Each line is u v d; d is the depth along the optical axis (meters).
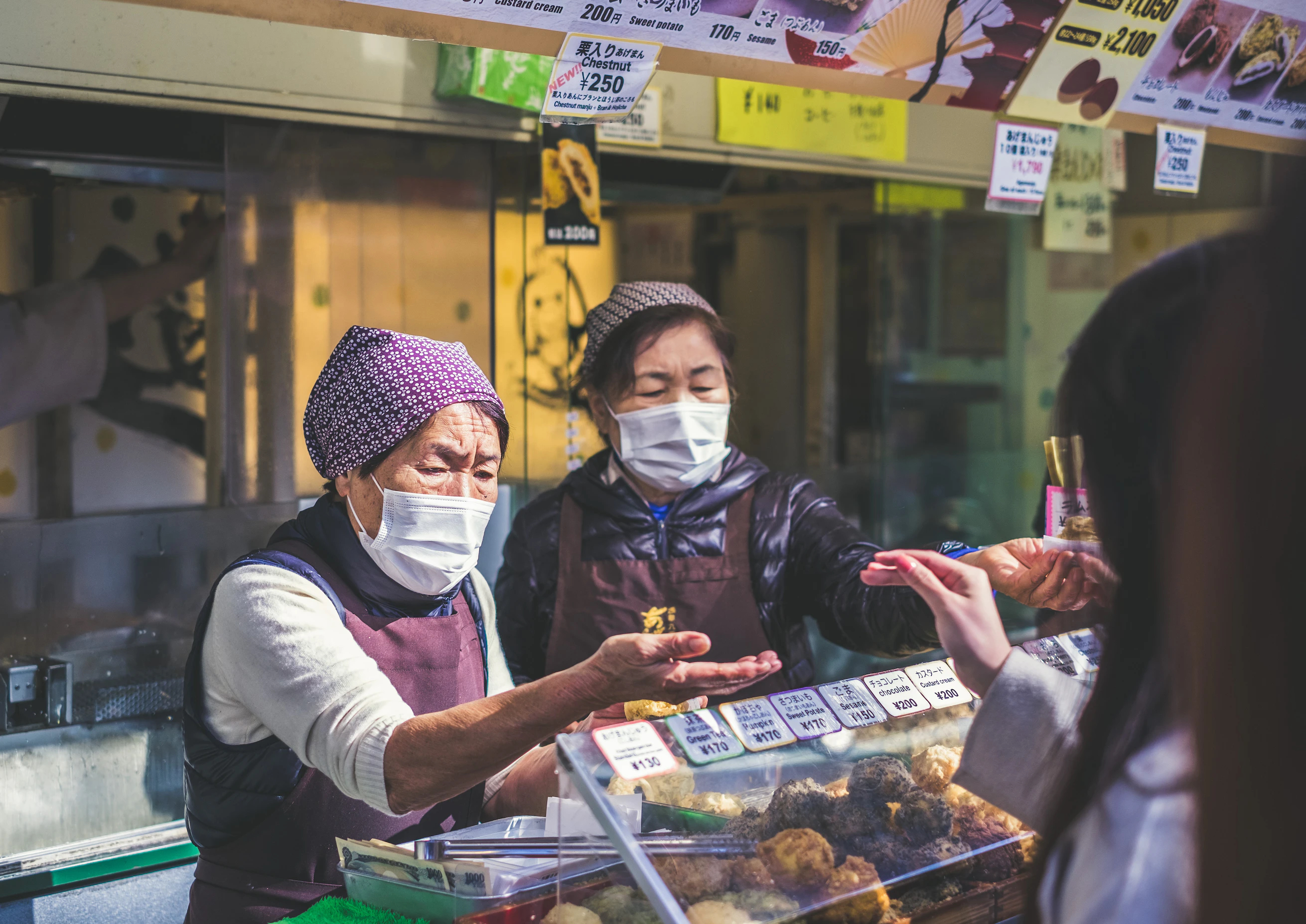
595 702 1.23
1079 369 0.79
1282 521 0.60
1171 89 2.05
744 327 4.07
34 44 2.10
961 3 1.67
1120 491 0.78
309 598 1.42
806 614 2.18
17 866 2.20
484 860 1.24
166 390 2.82
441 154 2.68
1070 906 0.75
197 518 2.47
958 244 3.76
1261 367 0.61
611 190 3.07
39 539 2.29
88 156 2.42
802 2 1.52
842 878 1.14
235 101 2.34
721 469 2.19
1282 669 0.60
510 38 1.37
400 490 1.48
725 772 1.20
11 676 2.24
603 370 2.12
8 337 2.50
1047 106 1.96
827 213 4.05
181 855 2.36
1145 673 0.79
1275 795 0.61
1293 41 2.12
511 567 2.17
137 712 2.41
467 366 1.57
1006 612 3.52
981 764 1.04
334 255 2.57
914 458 3.80
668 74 2.87
